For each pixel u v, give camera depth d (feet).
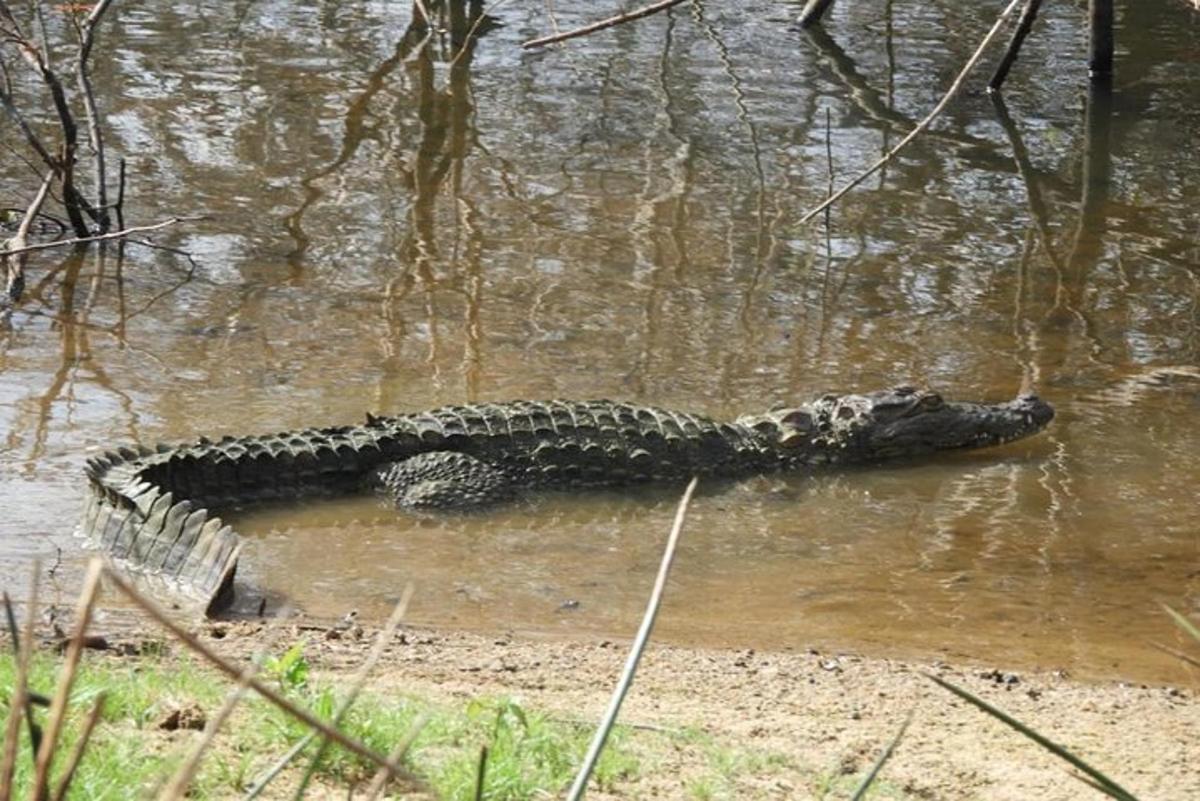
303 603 23.54
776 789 16.53
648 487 30.09
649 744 17.60
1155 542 27.40
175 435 29.66
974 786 17.19
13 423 29.63
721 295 39.34
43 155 40.22
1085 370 35.73
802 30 66.18
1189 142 54.65
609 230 43.55
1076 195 48.65
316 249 41.16
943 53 64.23
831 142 52.42
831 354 36.06
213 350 34.35
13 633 7.23
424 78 57.41
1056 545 27.25
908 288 40.47
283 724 16.17
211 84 55.16
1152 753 18.81
